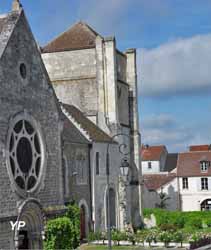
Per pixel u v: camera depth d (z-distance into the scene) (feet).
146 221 225.76
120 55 208.44
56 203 128.26
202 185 278.67
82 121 181.16
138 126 214.28
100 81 194.59
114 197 185.88
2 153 109.40
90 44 198.70
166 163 370.12
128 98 213.66
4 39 113.09
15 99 114.52
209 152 289.53
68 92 198.70
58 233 123.85
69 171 155.22
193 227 217.77
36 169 121.90
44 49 203.72
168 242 155.63
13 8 119.75
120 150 190.90
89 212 167.53
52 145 128.36
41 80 125.39
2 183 108.37
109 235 109.09
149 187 278.87
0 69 109.60
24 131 117.80
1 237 106.52
